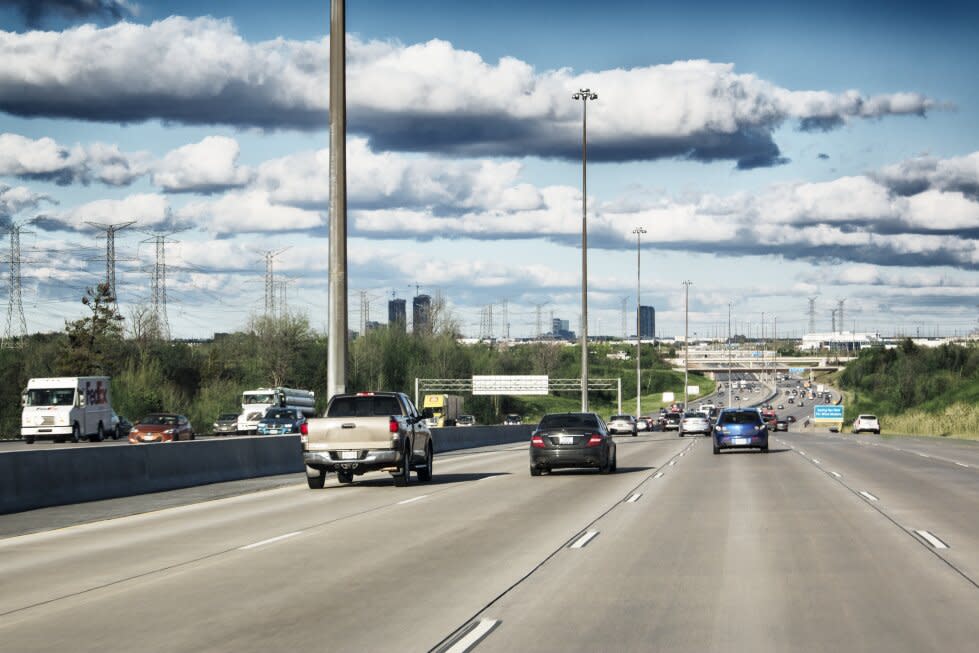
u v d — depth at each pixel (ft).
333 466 93.97
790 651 29.76
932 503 75.66
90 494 85.87
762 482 98.68
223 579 44.24
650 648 30.32
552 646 30.68
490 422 517.96
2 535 63.05
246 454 114.11
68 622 35.19
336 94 115.75
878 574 43.65
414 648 30.60
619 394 395.34
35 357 363.56
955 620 34.01
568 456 110.22
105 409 249.96
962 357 508.12
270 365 433.07
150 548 55.47
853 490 87.97
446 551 52.31
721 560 48.16
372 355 476.13
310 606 37.65
